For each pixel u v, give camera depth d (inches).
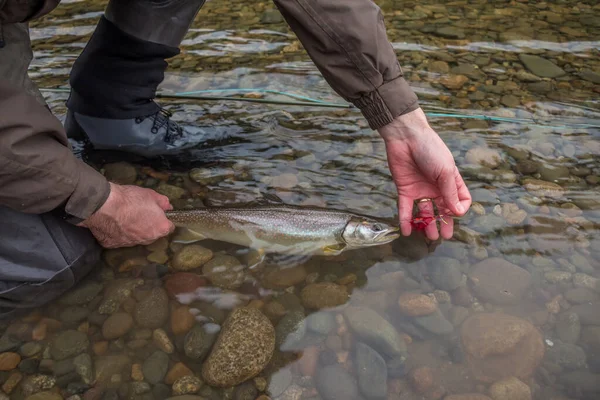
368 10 34.2
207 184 45.1
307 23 34.3
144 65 44.8
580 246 39.3
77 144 48.4
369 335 34.2
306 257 39.5
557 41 62.4
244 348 32.7
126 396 32.0
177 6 43.4
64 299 36.6
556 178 44.5
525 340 33.7
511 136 48.7
